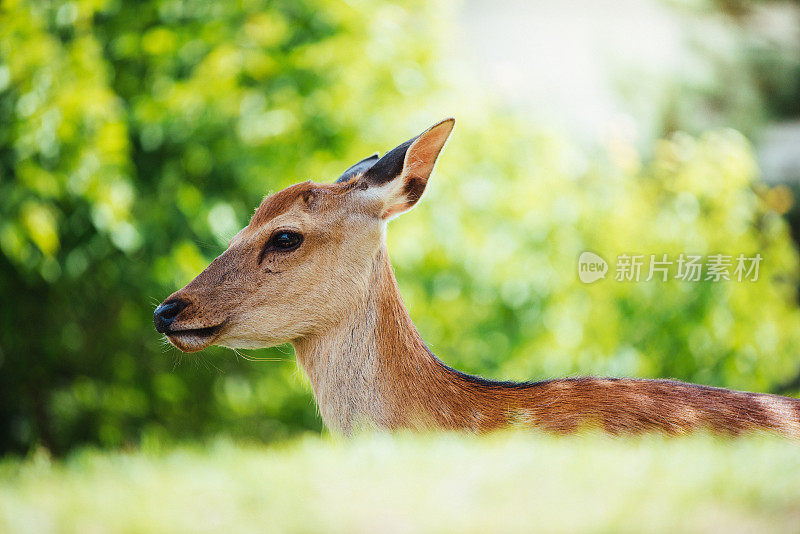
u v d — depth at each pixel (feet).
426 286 44.78
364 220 21.70
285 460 17.35
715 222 48.98
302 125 42.86
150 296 42.45
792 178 88.22
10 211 37.76
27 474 18.44
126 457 19.70
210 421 47.88
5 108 38.32
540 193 46.57
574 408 20.51
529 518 13.74
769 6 96.63
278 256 21.44
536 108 53.11
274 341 21.66
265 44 42.45
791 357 51.75
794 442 20.08
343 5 43.24
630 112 90.94
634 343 47.14
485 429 20.67
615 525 13.35
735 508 14.05
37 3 38.75
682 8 96.12
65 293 44.14
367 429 21.25
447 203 44.52
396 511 14.11
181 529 13.78
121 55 42.29
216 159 42.86
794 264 51.31
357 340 21.54
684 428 20.12
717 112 93.76
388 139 43.55
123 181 38.91
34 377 46.21
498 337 45.78
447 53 50.31
